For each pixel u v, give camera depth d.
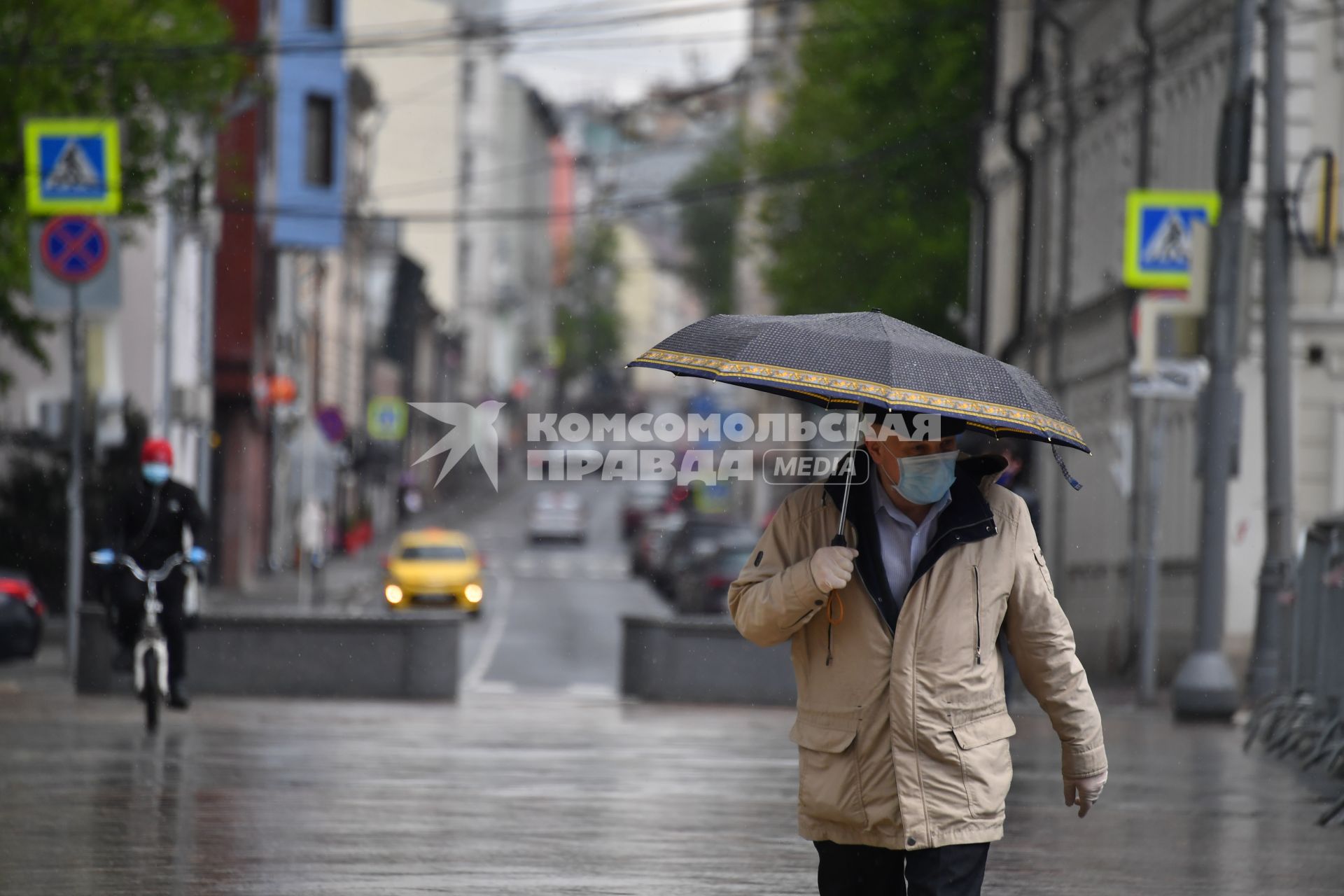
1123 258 103.81
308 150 161.25
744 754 43.28
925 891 16.34
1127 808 35.44
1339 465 76.69
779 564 16.94
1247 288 61.50
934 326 155.00
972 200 147.12
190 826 30.20
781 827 31.11
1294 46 76.56
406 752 42.31
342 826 30.44
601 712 56.16
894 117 152.12
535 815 32.16
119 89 82.44
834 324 16.81
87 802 32.97
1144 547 90.50
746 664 60.62
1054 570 118.00
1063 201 119.56
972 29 148.00
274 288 158.12
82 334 63.62
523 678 79.69
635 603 140.50
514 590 154.12
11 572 74.50
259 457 159.00
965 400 16.27
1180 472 88.81
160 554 44.06
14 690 59.22
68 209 67.06
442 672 59.94
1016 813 34.22
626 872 26.36
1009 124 130.00
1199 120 90.69
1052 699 16.94
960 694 16.42
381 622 59.94
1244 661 75.44
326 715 52.56
